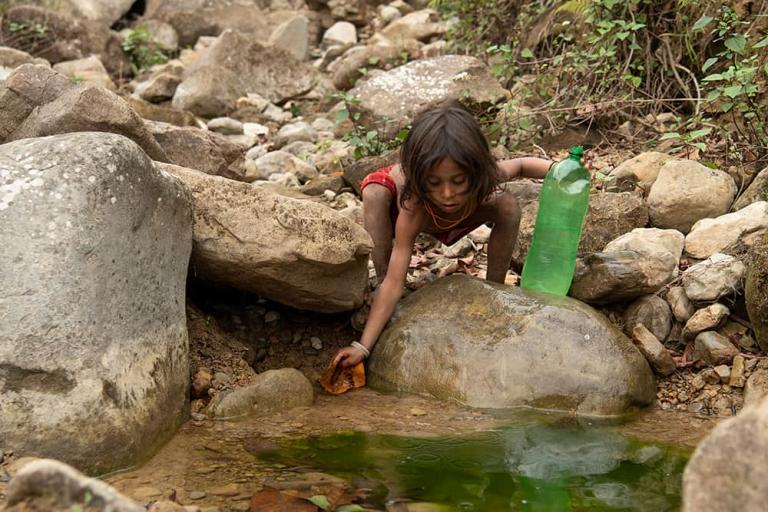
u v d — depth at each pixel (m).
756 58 4.26
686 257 3.84
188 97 6.73
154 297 2.93
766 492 1.49
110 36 8.34
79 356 2.57
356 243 3.35
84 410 2.55
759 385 3.21
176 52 9.09
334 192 4.96
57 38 8.12
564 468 2.69
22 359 2.52
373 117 5.46
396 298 3.51
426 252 4.34
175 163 4.46
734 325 3.49
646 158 4.44
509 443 2.89
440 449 2.83
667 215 4.05
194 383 3.18
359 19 9.08
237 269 3.32
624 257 3.59
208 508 2.36
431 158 2.98
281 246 3.26
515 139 5.18
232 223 3.27
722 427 1.57
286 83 7.27
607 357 3.21
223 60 7.16
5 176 2.73
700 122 4.40
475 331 3.35
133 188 2.86
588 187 3.53
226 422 3.02
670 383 3.37
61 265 2.62
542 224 3.56
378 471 2.64
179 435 2.89
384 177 3.69
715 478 1.55
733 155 4.38
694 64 5.20
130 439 2.62
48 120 3.75
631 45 5.09
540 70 5.63
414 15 8.51
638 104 5.11
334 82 7.31
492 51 5.83
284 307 3.81
